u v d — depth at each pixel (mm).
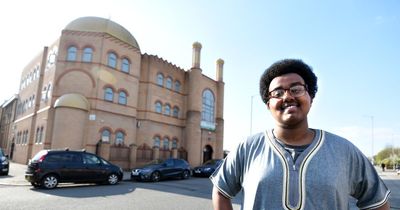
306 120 1953
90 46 26781
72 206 8883
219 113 41531
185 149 35344
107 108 26766
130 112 28969
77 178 13867
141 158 28031
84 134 24812
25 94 35812
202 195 12383
